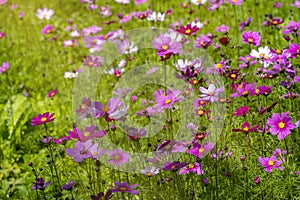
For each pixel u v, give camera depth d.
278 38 2.93
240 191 2.38
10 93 3.17
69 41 3.27
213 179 2.42
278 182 2.35
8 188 2.65
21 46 3.54
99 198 2.22
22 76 3.28
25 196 2.58
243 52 2.98
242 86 2.46
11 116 2.96
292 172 2.36
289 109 2.58
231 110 2.56
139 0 3.31
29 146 2.83
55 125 2.90
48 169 2.52
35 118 2.38
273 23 2.79
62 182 2.56
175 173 2.35
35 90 3.19
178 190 2.34
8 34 3.66
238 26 3.16
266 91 2.38
